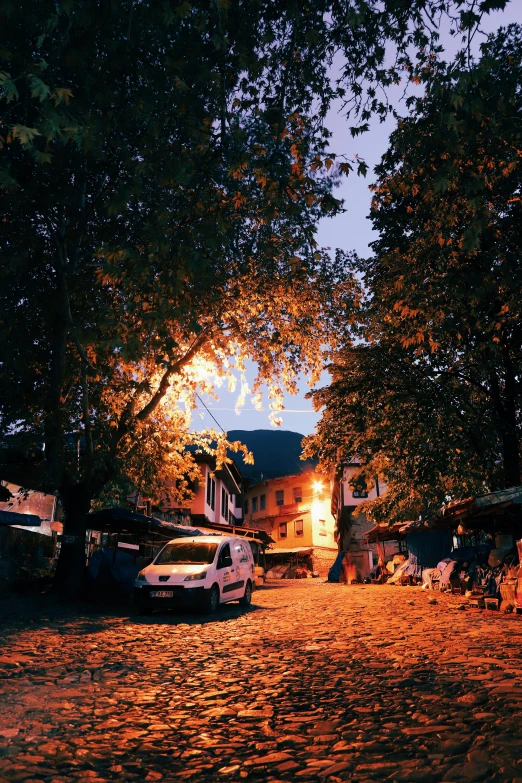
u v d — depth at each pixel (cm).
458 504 1655
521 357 1719
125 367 1630
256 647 889
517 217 1109
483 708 496
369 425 1877
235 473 4309
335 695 571
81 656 828
